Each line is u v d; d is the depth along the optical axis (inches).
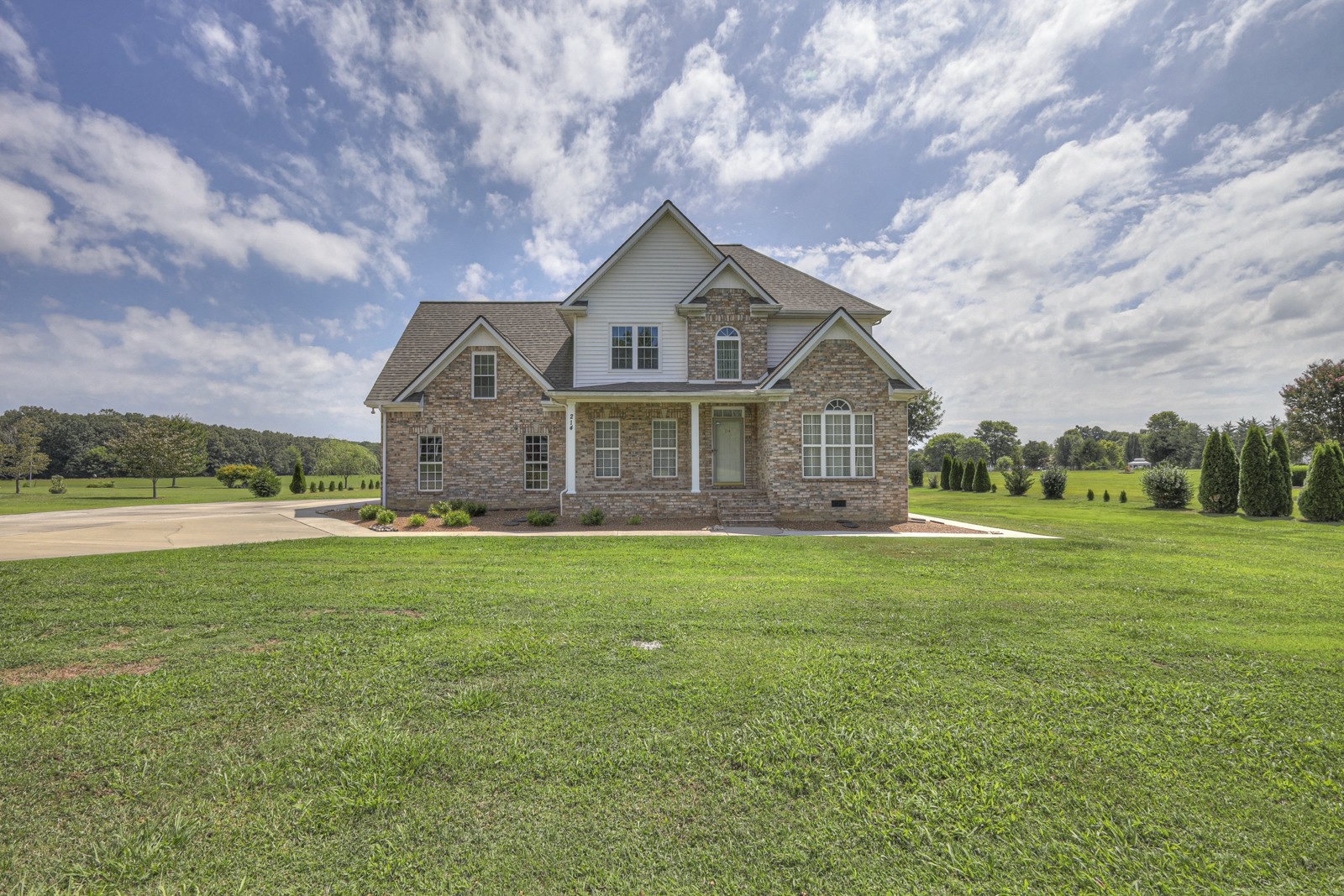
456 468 813.2
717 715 179.2
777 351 834.8
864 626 269.6
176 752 158.2
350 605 303.0
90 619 278.7
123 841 123.3
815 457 695.7
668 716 178.5
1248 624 278.2
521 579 369.7
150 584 348.8
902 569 405.1
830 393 695.7
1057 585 357.7
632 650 235.6
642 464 788.0
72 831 126.4
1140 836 126.2
